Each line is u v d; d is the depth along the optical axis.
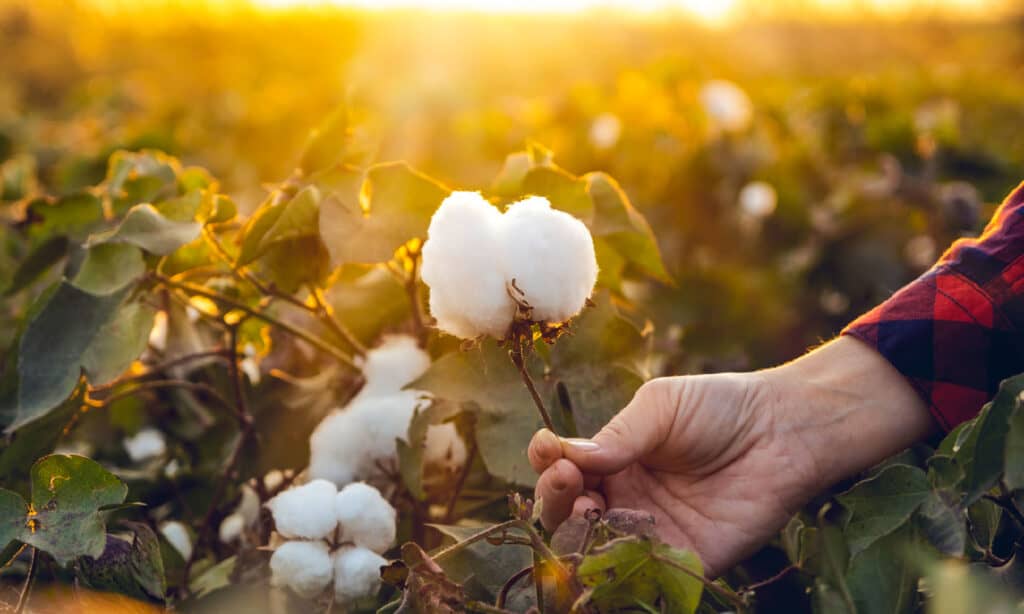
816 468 0.68
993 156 2.15
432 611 0.58
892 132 2.10
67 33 9.05
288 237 0.74
